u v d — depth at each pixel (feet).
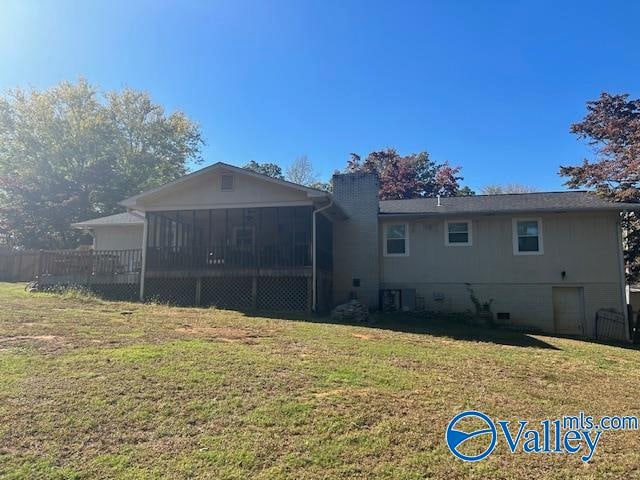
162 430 14.98
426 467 13.64
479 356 28.32
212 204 50.98
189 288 51.62
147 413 16.03
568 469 14.10
